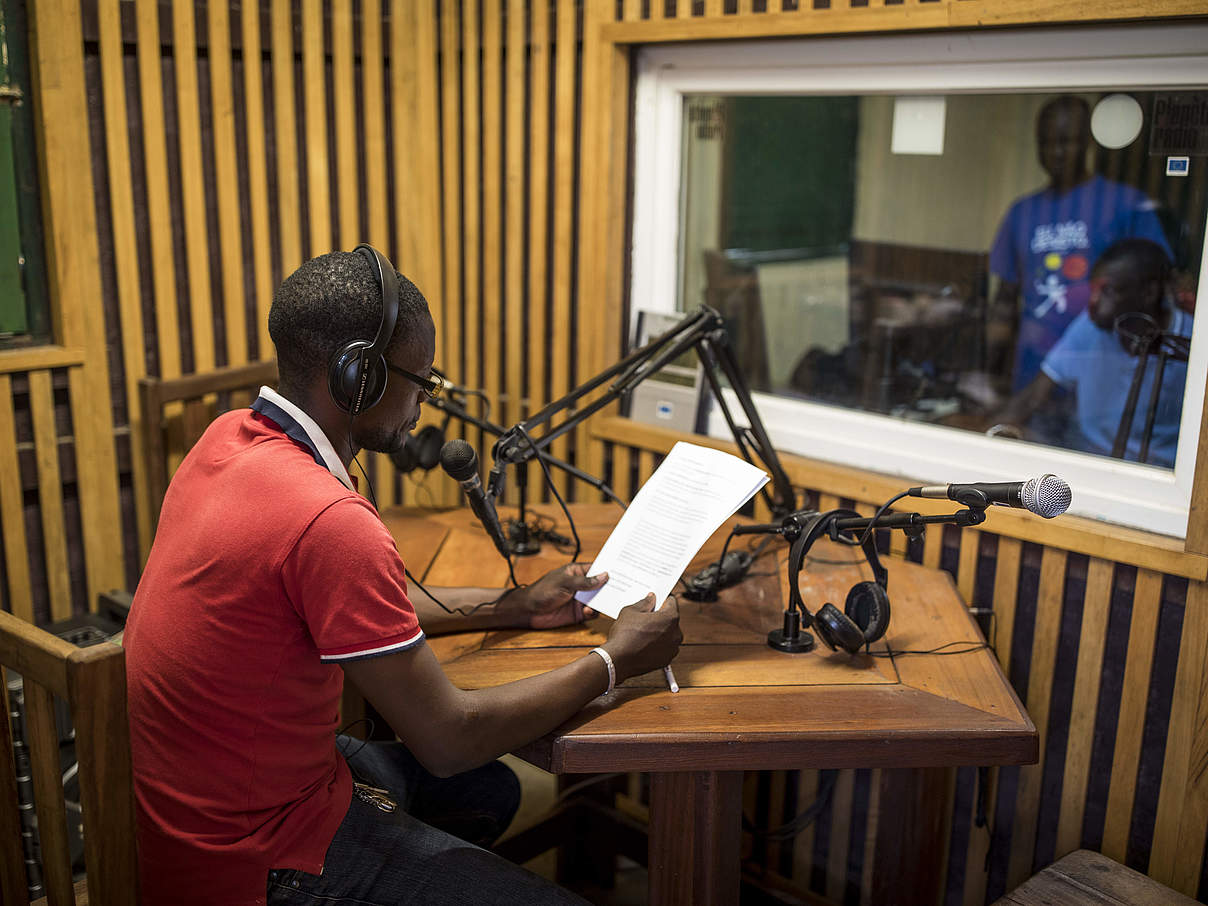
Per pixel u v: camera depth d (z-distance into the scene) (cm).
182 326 251
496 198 259
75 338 234
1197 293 184
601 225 243
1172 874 187
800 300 264
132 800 121
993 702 150
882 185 254
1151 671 186
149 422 230
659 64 238
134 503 252
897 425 222
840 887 227
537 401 264
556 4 241
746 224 258
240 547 123
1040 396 223
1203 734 179
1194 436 184
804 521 169
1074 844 199
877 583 163
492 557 196
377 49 257
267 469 126
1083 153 212
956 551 205
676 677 156
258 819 130
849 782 221
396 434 138
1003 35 195
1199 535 175
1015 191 229
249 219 256
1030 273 229
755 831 227
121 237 237
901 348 251
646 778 251
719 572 184
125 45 232
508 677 154
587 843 245
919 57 206
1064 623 197
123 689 118
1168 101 190
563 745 140
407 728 127
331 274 127
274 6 245
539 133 250
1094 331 213
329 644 122
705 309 190
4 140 222
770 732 141
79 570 247
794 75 222
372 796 150
